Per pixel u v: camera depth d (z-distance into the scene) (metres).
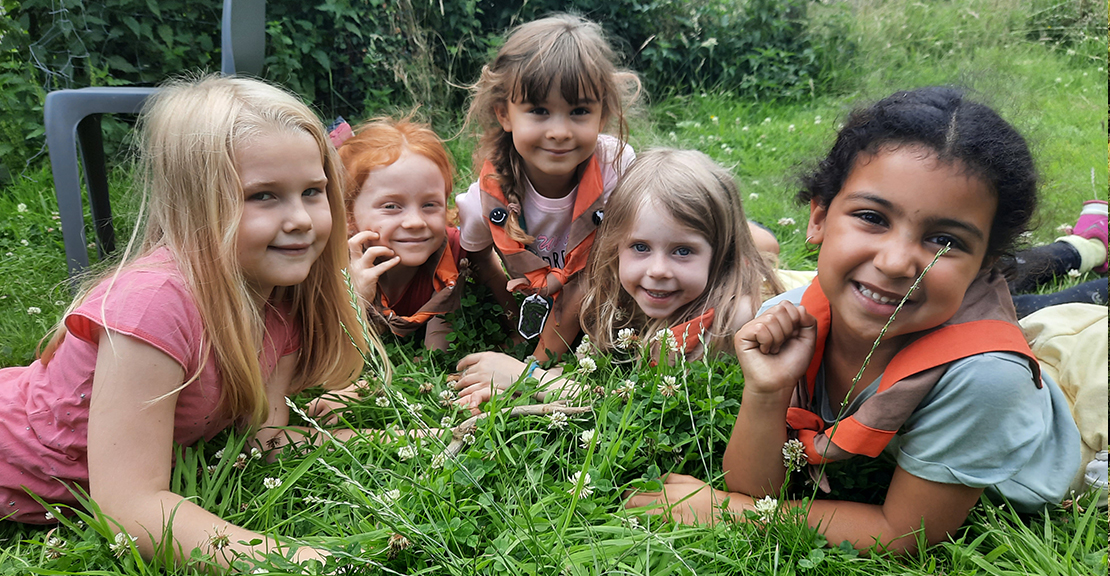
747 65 5.97
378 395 2.04
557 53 2.17
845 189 1.42
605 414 1.77
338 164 1.84
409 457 1.71
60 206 2.39
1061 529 1.57
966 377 1.38
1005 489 1.56
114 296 1.55
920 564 1.47
